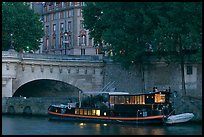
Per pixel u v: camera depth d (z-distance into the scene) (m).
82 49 142.12
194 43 87.62
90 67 102.62
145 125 80.19
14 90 99.00
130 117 81.75
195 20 85.88
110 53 103.19
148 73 97.88
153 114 80.44
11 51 97.88
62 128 74.19
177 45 90.12
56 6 150.12
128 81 100.00
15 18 112.88
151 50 96.12
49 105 95.62
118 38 91.88
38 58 99.94
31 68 100.00
